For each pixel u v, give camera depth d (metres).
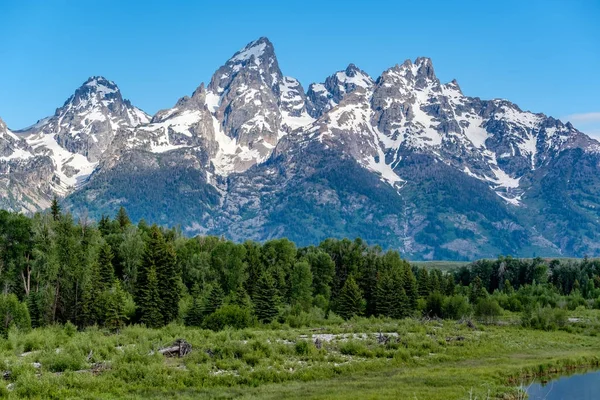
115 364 64.31
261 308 122.56
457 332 108.81
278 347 78.44
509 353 89.31
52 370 63.00
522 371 75.69
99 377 59.53
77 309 113.06
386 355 81.31
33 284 122.19
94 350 71.31
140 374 61.69
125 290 131.62
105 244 126.12
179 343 73.56
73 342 74.69
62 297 114.44
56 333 93.88
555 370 79.94
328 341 90.88
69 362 63.81
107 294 110.31
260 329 109.56
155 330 101.88
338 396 57.12
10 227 118.12
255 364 70.50
